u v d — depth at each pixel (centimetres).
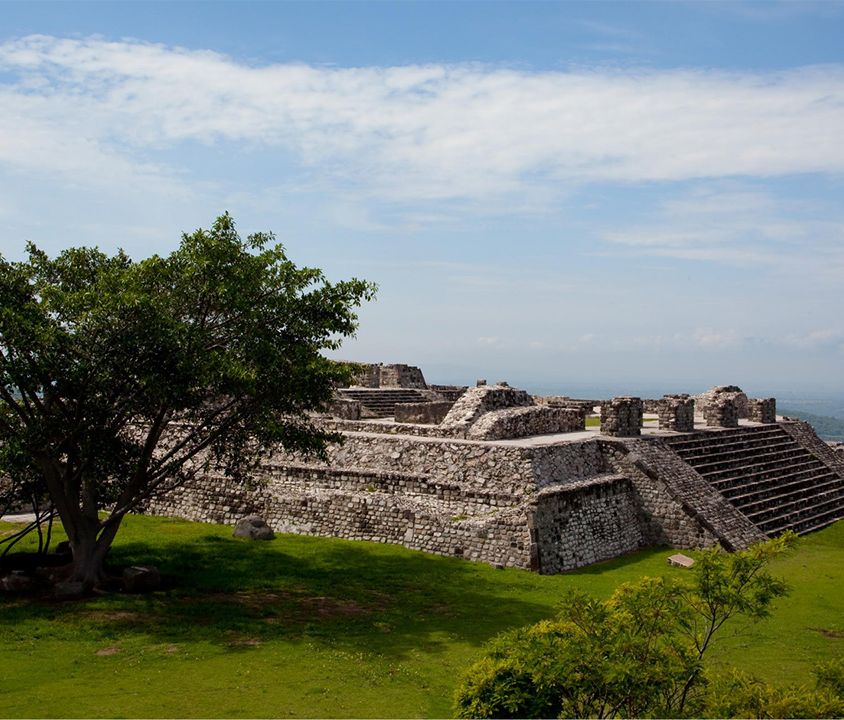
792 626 1964
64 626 1775
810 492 3584
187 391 1969
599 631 1160
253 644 1705
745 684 1126
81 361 1914
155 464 2162
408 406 3475
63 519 2075
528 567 2369
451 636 1794
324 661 1614
